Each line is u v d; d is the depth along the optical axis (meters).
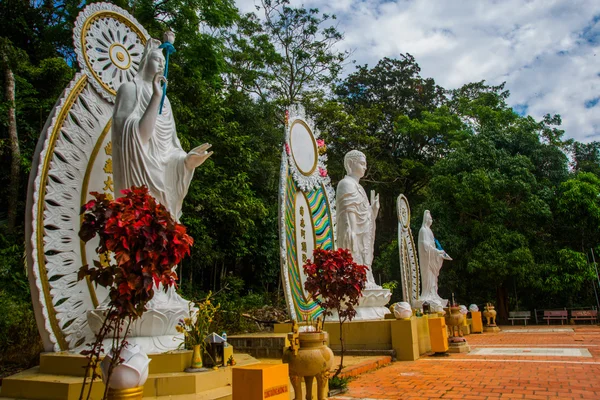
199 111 17.72
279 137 23.95
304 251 12.73
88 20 8.39
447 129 33.50
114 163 7.36
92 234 3.79
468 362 10.28
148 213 3.82
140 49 9.10
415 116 38.22
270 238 20.98
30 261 7.11
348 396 7.03
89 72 8.27
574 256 22.08
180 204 7.84
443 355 11.71
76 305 7.54
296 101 28.22
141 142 7.22
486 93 32.66
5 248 12.20
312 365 5.76
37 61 16.75
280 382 4.68
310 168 13.61
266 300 19.38
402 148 36.38
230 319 13.41
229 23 19.70
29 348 9.91
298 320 11.80
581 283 22.02
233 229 17.73
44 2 17.45
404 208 20.22
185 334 6.08
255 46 27.94
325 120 28.45
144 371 4.18
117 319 3.98
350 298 7.88
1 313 9.52
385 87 38.16
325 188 14.11
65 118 7.85
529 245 23.33
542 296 25.20
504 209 23.23
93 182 8.09
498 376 8.34
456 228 24.27
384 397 6.89
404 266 19.06
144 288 3.69
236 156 18.53
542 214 23.05
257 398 4.37
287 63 28.77
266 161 21.62
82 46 8.24
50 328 7.14
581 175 24.45
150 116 7.14
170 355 5.73
